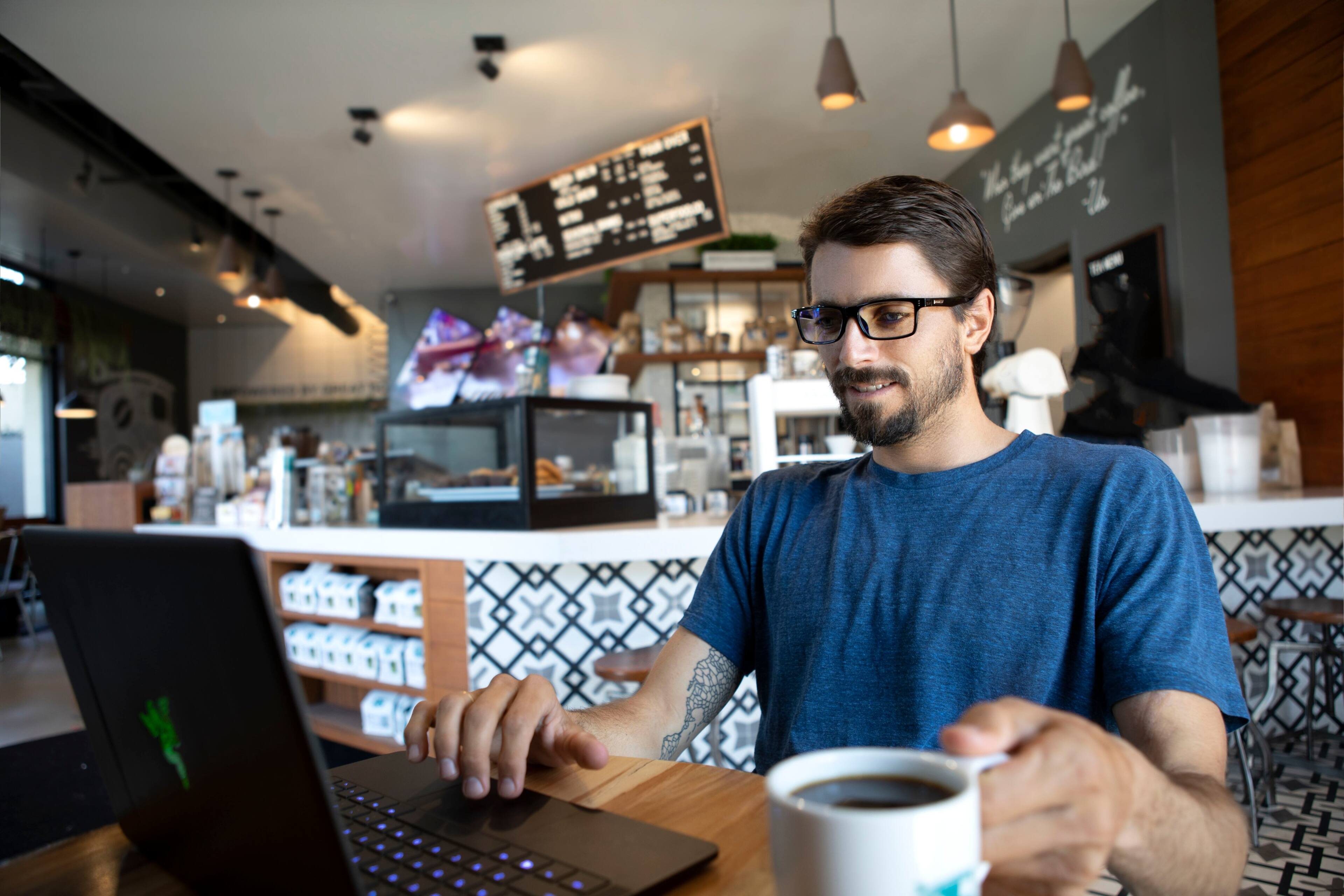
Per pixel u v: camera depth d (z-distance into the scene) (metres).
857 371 0.85
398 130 4.21
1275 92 3.01
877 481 0.92
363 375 11.08
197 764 0.49
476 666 2.44
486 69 3.41
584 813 0.61
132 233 6.34
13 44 3.37
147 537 0.47
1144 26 3.38
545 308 7.73
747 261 5.31
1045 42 3.59
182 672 0.47
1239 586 2.58
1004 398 2.61
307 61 3.54
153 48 3.41
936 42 3.55
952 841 0.33
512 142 4.37
